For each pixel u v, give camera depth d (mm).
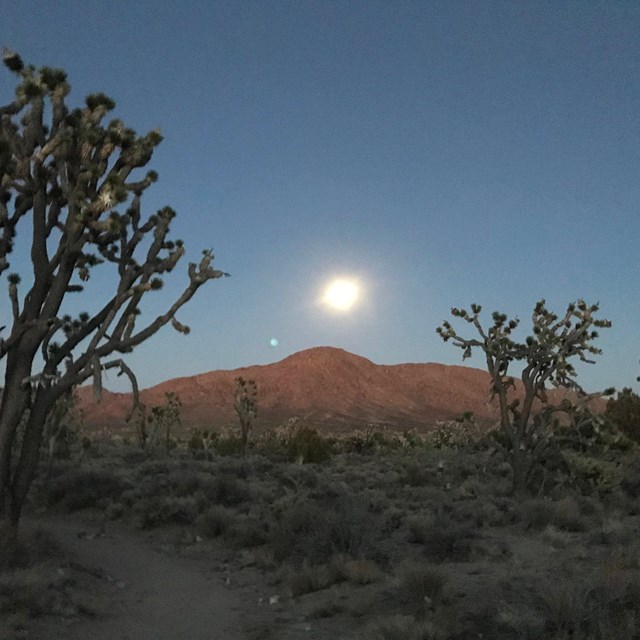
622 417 40406
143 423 44062
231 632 9477
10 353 12594
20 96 12484
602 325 23000
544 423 23703
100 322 13672
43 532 13906
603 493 22031
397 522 16219
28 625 8523
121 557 14469
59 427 23781
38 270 12805
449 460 32406
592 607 7902
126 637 8953
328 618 9742
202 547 15500
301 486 22266
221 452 45375
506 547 13883
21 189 12680
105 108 13141
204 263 13320
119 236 13828
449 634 7949
